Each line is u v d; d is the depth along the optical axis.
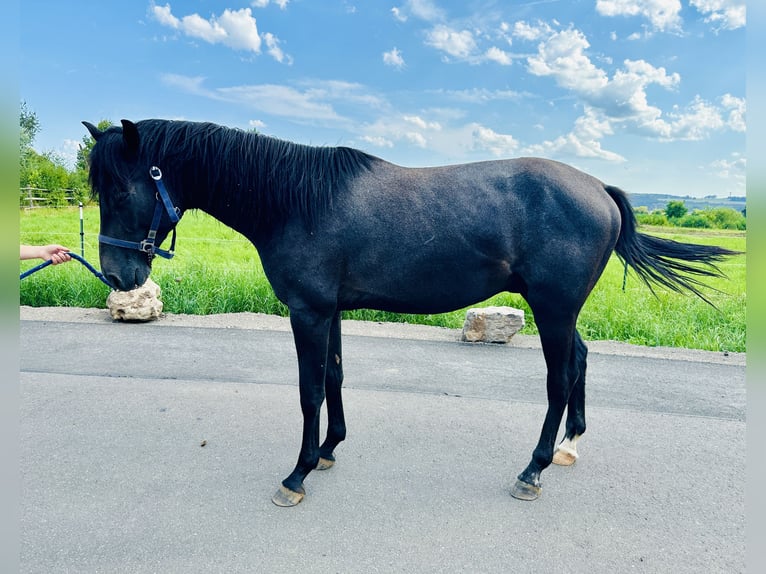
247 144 2.57
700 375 5.02
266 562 2.19
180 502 2.62
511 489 2.79
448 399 4.13
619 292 8.48
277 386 4.29
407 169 2.72
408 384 4.48
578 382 3.12
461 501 2.71
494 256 2.59
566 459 3.14
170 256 2.65
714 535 2.47
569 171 2.76
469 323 5.94
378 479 2.90
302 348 2.60
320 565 2.18
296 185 2.51
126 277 2.54
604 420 3.85
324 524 2.47
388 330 6.44
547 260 2.56
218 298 7.29
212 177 2.59
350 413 3.80
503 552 2.31
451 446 3.32
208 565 2.16
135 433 3.37
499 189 2.60
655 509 2.69
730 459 3.26
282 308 7.29
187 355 5.08
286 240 2.54
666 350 5.98
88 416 3.60
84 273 7.84
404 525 2.48
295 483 2.64
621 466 3.14
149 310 6.29
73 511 2.50
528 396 4.26
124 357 4.95
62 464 2.94
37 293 7.32
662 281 2.96
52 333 5.71
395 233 2.52
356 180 2.60
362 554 2.26
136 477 2.83
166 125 2.59
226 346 5.43
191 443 3.26
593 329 6.73
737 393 4.52
